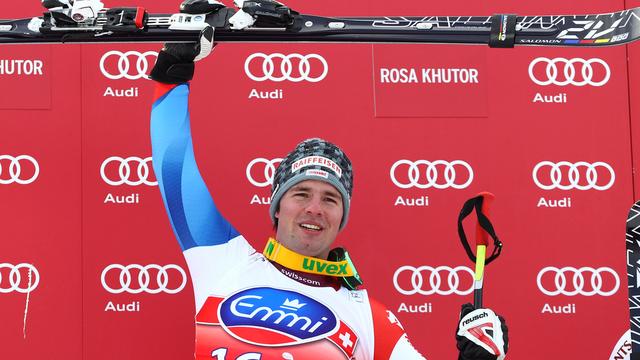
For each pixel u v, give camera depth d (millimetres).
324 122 13867
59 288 13242
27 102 13547
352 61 13977
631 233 11938
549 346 13562
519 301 13617
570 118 14031
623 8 14328
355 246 13633
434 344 13516
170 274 13383
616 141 14031
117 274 13336
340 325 10633
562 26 11070
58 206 13406
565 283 13695
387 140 13867
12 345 13086
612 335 13625
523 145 13945
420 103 13945
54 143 13516
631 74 14148
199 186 11305
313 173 10859
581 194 13898
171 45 11172
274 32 11141
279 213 11156
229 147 13727
